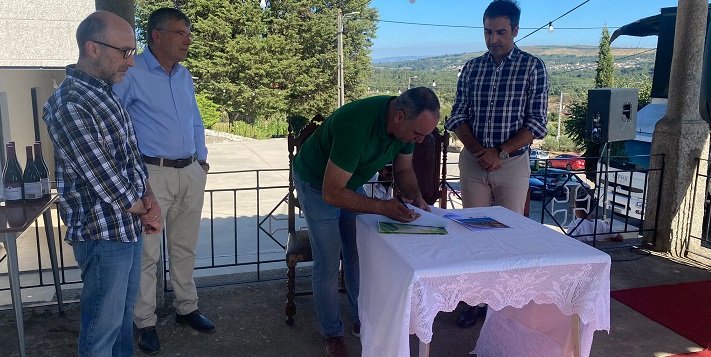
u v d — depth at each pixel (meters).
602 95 5.52
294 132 3.34
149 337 2.72
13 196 2.54
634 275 3.79
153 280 2.74
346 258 2.77
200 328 2.93
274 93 30.36
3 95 7.14
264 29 30.25
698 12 3.99
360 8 32.94
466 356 2.70
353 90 33.25
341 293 3.44
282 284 3.63
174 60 2.63
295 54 31.09
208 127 28.11
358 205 2.19
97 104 1.84
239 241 6.64
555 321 2.23
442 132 3.57
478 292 1.83
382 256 2.01
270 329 2.98
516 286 1.87
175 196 2.75
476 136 3.11
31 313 3.13
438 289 1.78
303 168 2.51
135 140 2.11
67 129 1.77
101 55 1.84
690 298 3.38
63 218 1.95
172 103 2.66
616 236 4.61
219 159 14.34
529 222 2.35
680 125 4.11
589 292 1.92
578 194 5.97
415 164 3.34
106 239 1.92
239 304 3.30
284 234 6.91
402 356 1.76
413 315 1.77
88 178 1.81
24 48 6.10
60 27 6.17
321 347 2.79
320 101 31.58
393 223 2.23
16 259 2.31
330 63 31.62
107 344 2.04
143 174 2.11
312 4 31.19
